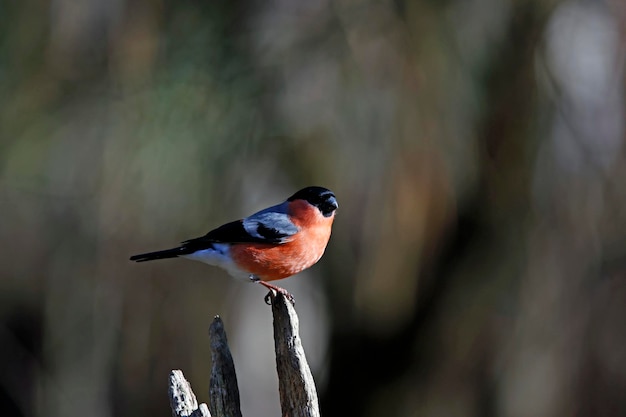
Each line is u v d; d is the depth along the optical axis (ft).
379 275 33.96
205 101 31.24
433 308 42.34
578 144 36.22
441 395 43.50
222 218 32.71
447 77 32.30
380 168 32.42
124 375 37.83
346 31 32.12
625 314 39.01
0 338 45.42
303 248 28.50
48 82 32.96
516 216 38.11
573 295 39.09
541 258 38.75
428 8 32.17
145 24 32.55
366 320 43.16
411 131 32.04
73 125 32.68
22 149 32.53
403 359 44.37
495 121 35.86
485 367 41.96
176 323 36.52
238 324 40.22
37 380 44.78
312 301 44.29
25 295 43.60
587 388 40.11
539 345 39.99
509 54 35.29
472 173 35.76
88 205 33.35
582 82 35.73
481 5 34.09
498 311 40.37
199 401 36.65
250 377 42.39
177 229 32.50
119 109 31.86
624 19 34.99
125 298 36.14
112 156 31.68
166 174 30.96
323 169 32.99
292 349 20.30
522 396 40.86
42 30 33.12
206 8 32.53
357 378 45.44
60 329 37.78
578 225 37.68
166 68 31.81
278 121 32.42
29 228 37.81
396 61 31.99
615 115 35.78
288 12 33.14
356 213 34.04
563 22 35.47
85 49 33.19
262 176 33.83
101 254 35.24
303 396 20.26
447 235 39.14
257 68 32.19
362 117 32.12
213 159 31.53
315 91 32.45
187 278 36.42
